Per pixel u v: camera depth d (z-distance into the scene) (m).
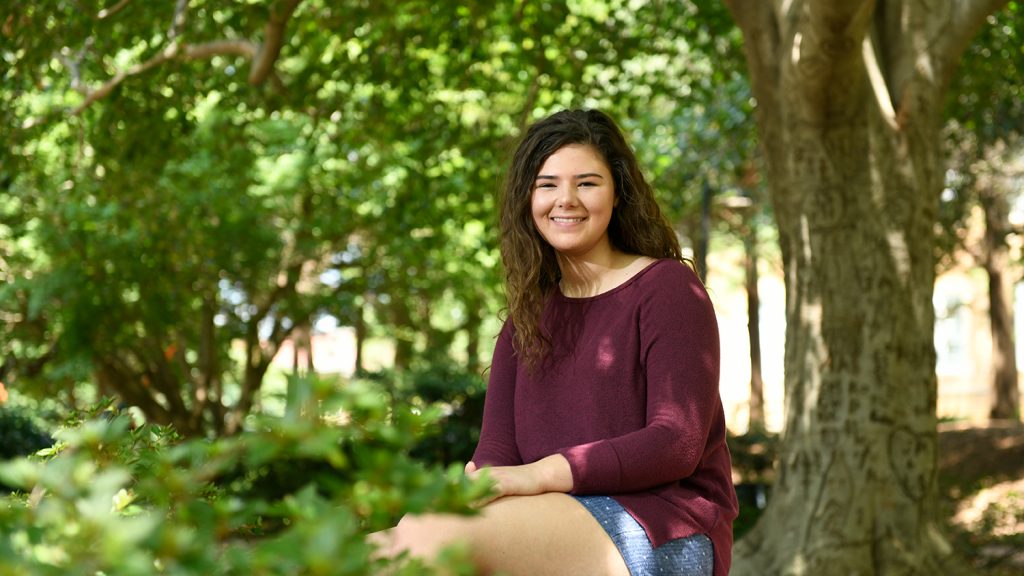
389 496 1.01
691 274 2.57
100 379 14.08
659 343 2.45
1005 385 20.45
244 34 8.65
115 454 1.58
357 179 12.65
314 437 0.99
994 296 20.53
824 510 6.75
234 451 1.08
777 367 36.41
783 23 6.74
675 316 2.47
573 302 2.61
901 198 6.72
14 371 14.57
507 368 2.75
